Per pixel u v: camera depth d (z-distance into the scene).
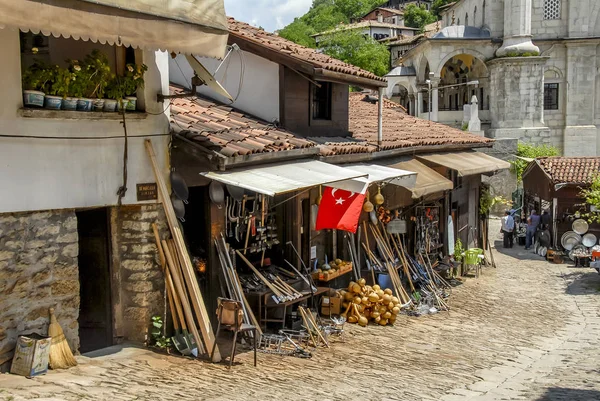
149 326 9.74
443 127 22.09
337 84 15.40
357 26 63.88
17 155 8.05
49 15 6.92
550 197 26.08
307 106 14.27
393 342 12.49
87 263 9.78
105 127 9.08
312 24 85.50
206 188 10.70
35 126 8.22
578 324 15.67
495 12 45.69
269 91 13.57
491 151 38.97
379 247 15.72
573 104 46.09
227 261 10.74
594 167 26.03
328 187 12.40
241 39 13.49
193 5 8.57
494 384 10.07
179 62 14.23
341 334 12.47
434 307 16.02
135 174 9.52
